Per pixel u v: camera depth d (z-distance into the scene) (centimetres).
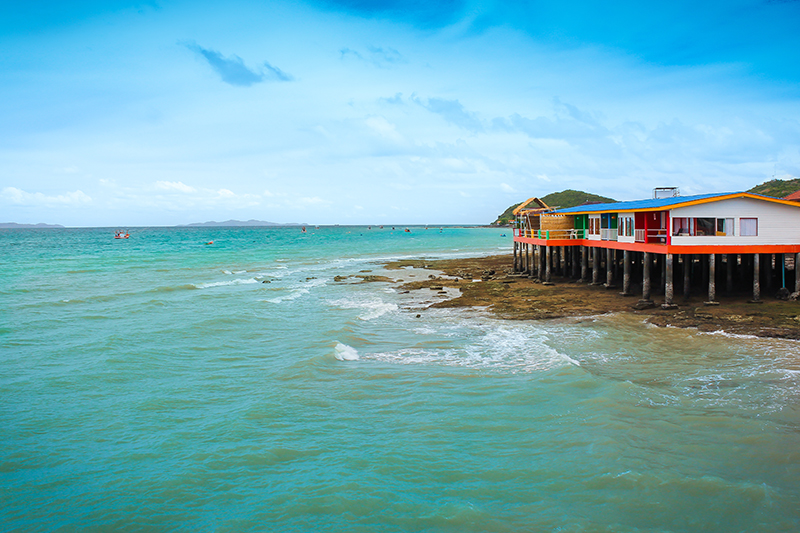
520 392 1512
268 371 1784
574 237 3909
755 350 1845
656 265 4100
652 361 1777
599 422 1278
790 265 3562
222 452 1188
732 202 2497
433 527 896
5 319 2656
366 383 1641
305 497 996
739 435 1186
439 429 1284
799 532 841
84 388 1622
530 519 908
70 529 920
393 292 3669
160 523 931
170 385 1648
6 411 1437
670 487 983
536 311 2716
